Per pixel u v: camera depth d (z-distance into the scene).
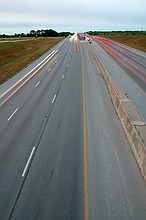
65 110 26.73
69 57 67.81
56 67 53.44
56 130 21.86
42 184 14.73
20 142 19.86
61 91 34.44
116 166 16.30
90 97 31.19
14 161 17.19
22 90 35.75
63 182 14.84
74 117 24.66
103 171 15.79
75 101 29.72
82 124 22.91
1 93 34.53
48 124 23.17
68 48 93.44
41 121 23.94
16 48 104.81
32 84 39.16
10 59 75.44
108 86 35.22
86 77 42.84
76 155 17.72
